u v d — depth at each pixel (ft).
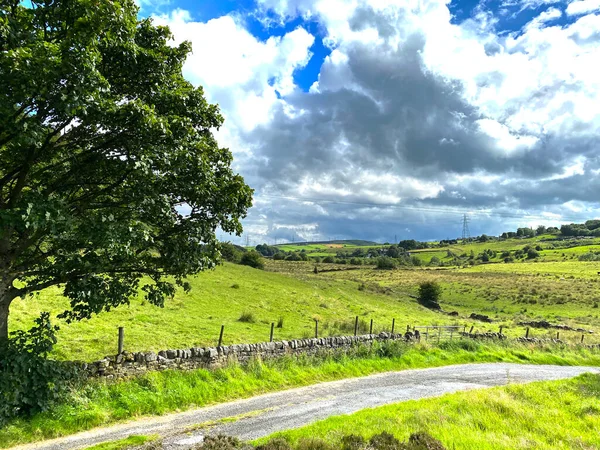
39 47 25.96
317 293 161.07
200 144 39.68
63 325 64.54
